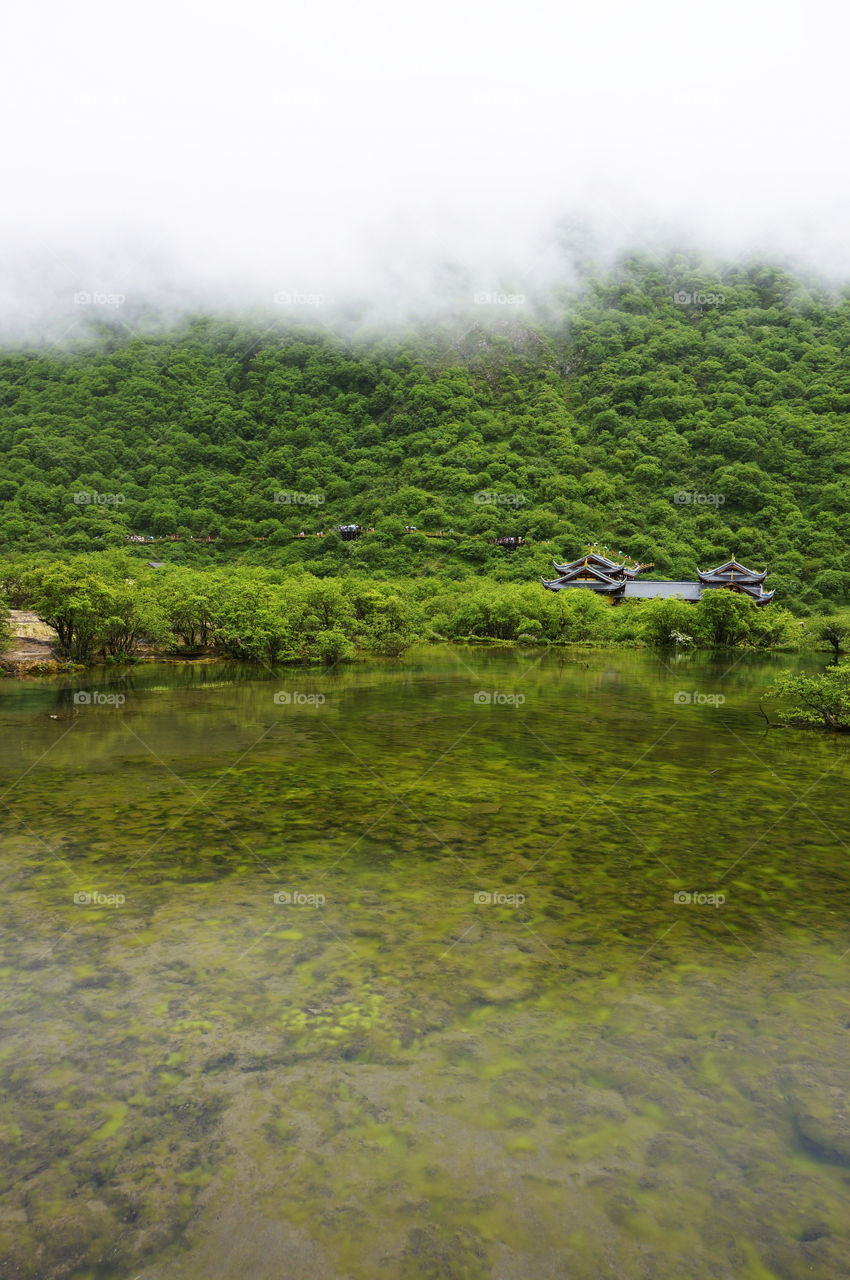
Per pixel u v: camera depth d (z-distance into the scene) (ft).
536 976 27.86
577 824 47.52
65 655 128.36
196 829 44.88
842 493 418.51
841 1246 16.42
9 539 334.03
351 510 448.24
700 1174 18.38
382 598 181.06
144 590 143.33
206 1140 19.21
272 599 153.48
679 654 196.54
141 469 478.18
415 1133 19.54
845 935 31.83
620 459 505.25
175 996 26.11
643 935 31.55
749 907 34.68
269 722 82.28
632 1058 22.84
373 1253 16.08
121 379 615.98
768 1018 25.18
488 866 39.68
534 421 574.97
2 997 25.95
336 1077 21.74
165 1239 16.42
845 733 82.07
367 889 36.19
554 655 186.19
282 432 573.33
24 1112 20.17
